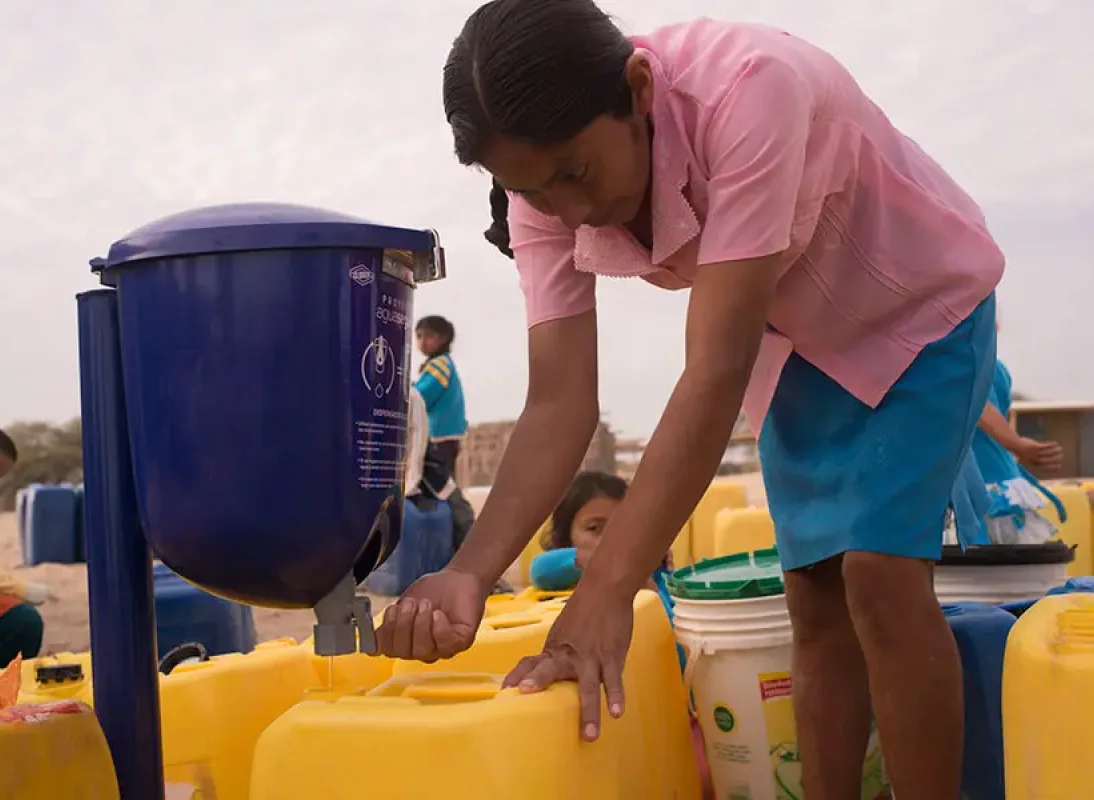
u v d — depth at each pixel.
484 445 12.31
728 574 1.97
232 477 1.03
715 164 1.21
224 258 1.02
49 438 19.34
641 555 1.17
